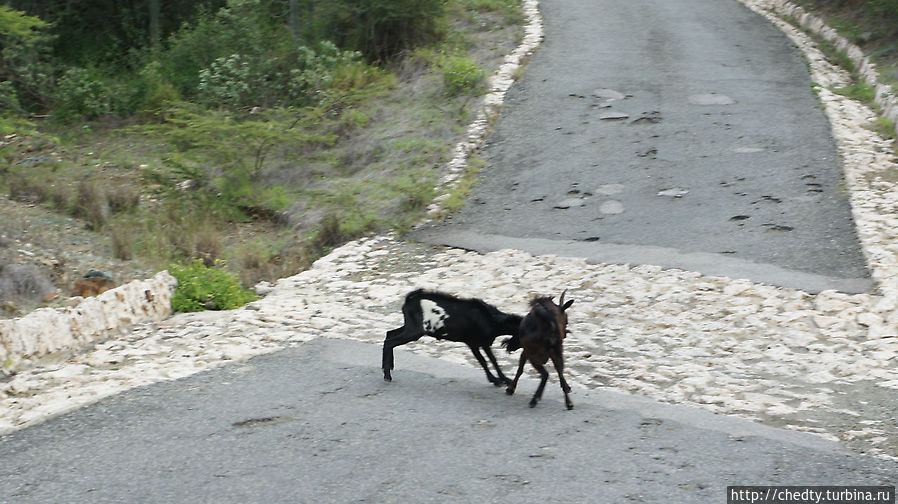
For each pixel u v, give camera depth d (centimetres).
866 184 1463
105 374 857
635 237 1348
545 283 1188
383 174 1766
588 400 762
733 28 2648
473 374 847
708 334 961
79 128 2327
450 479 591
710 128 1820
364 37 2444
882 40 2311
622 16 2816
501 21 2748
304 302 1156
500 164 1752
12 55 2372
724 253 1244
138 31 2741
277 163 1927
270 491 579
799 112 1881
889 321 944
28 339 905
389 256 1388
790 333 942
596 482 581
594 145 1781
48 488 595
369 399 767
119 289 1056
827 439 665
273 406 750
